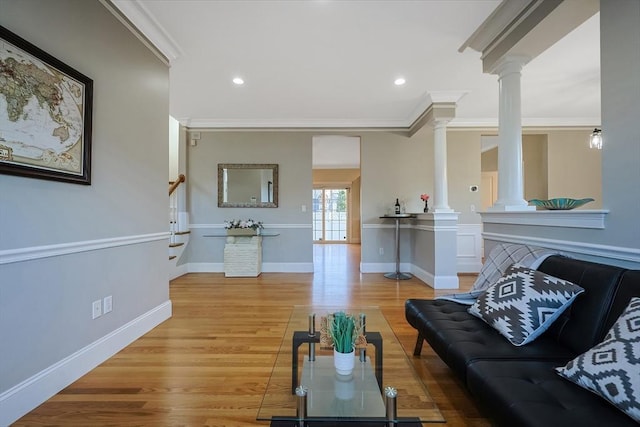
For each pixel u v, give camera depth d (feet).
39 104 5.16
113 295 7.08
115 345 7.09
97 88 6.59
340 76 11.14
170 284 14.12
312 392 4.33
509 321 4.98
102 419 4.84
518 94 8.19
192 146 16.79
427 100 13.39
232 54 9.61
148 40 8.34
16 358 4.87
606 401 3.31
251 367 6.51
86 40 6.27
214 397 5.44
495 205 8.59
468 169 16.63
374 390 4.39
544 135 16.81
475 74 11.03
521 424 3.14
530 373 3.96
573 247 5.85
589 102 13.80
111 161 7.01
